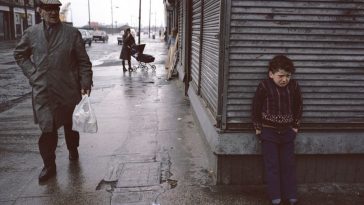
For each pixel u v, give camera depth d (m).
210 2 5.15
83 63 4.70
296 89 3.88
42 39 4.40
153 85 12.20
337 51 4.07
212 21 4.92
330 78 4.12
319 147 4.20
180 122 7.24
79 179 4.63
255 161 4.28
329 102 4.17
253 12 3.94
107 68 18.16
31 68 4.45
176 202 3.97
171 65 13.79
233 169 4.30
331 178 4.36
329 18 3.99
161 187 4.33
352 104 4.19
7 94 11.34
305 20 3.98
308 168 4.32
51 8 4.36
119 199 4.07
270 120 3.85
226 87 4.07
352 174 4.35
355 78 4.13
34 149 5.88
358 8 3.97
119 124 7.12
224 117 4.12
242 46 4.01
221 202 3.96
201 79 6.32
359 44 4.06
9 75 16.08
